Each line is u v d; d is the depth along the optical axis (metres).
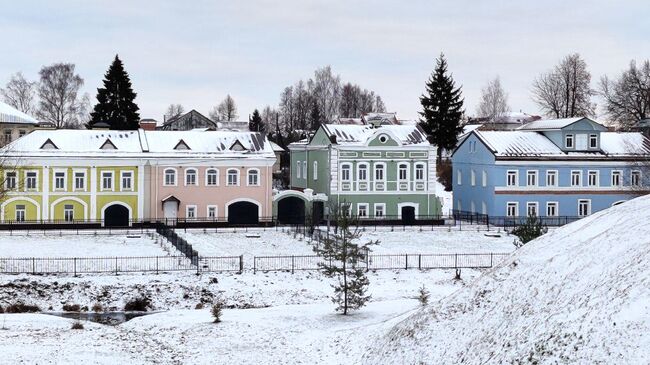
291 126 183.62
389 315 40.44
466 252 63.94
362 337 33.25
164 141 82.06
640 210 28.81
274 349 34.09
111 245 65.00
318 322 39.47
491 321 27.17
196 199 80.88
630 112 118.62
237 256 59.25
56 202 77.88
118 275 53.12
